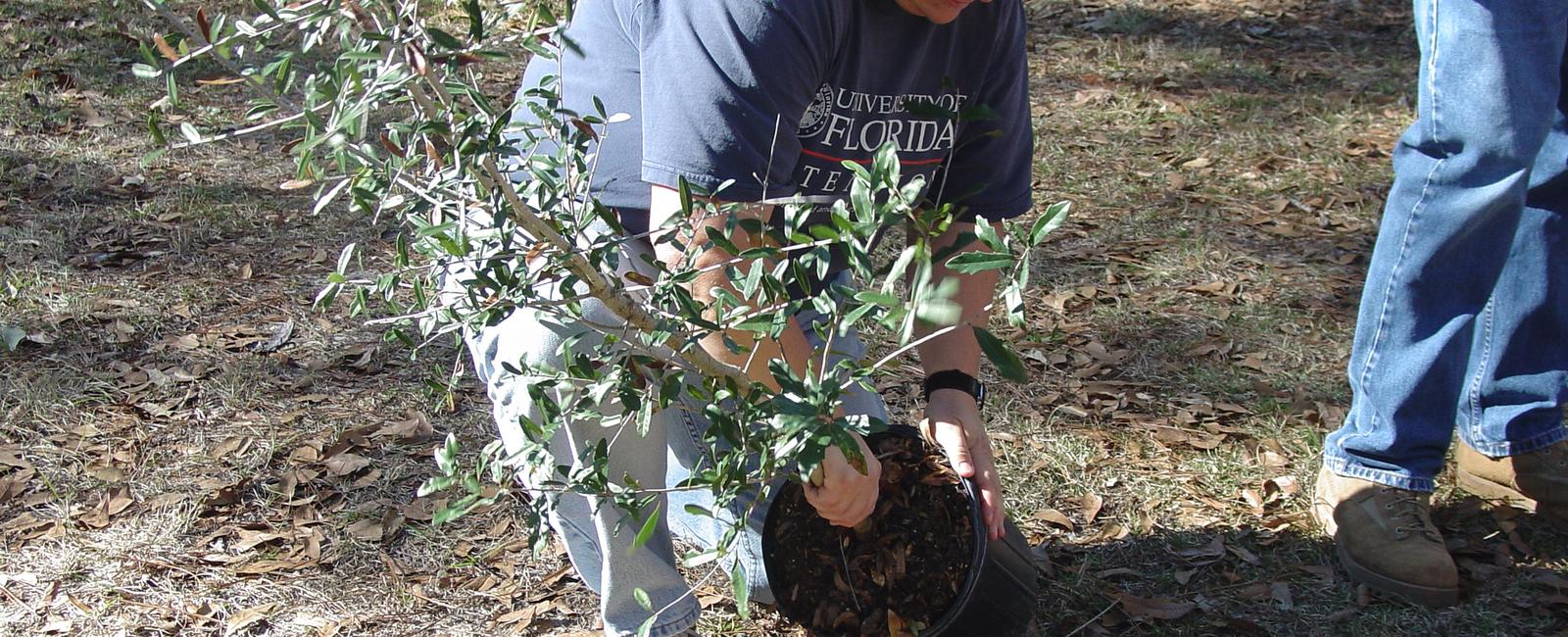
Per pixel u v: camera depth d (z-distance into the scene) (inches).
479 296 70.0
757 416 64.2
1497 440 109.3
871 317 57.8
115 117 201.6
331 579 103.0
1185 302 156.1
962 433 85.9
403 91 55.8
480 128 57.8
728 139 70.0
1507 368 108.2
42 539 106.5
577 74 80.9
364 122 53.2
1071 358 142.0
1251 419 129.0
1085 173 197.9
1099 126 218.5
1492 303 107.2
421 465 119.0
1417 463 102.0
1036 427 126.4
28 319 141.9
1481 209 95.3
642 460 83.4
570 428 79.7
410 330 142.6
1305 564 105.3
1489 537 107.6
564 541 87.4
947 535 87.4
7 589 100.2
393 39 54.7
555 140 67.1
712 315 72.4
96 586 100.9
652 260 64.7
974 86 81.8
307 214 172.6
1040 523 110.6
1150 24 274.8
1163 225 179.3
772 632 96.8
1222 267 166.1
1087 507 113.0
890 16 74.6
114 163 185.2
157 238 163.3
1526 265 104.7
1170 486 116.4
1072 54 256.1
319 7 54.4
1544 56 92.4
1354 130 218.7
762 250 59.2
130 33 229.8
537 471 79.2
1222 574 103.8
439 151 61.9
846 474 74.2
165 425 124.1
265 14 54.5
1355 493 103.5
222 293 150.9
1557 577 102.6
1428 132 96.7
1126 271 164.4
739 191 70.7
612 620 87.0
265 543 107.5
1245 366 140.5
